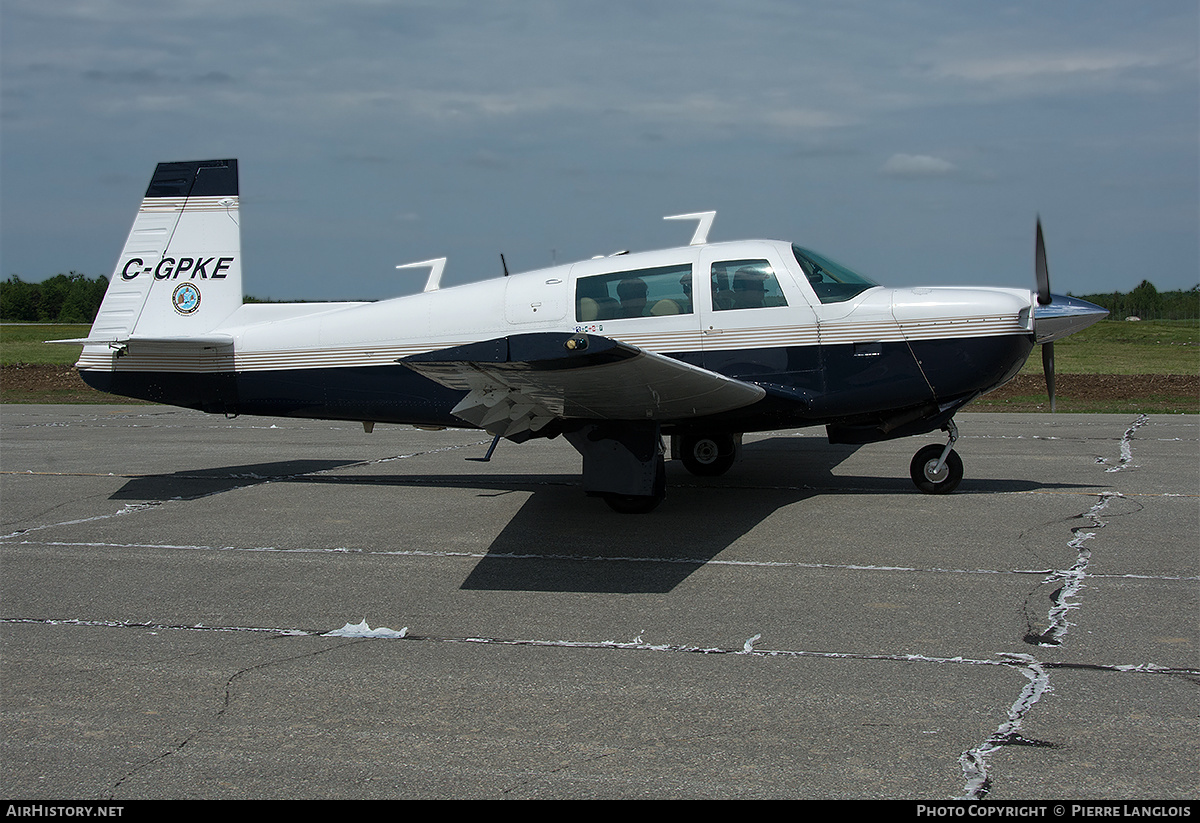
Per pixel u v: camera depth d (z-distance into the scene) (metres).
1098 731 3.12
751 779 2.84
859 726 3.19
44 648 4.10
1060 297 7.93
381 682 3.66
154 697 3.54
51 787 2.86
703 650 3.96
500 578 5.16
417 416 7.96
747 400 6.41
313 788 2.82
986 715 3.26
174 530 6.52
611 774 2.88
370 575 5.27
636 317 7.34
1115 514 6.52
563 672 3.74
